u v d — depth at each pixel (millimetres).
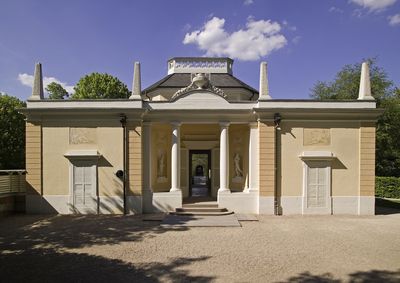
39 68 14727
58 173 14438
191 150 18828
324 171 14398
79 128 14492
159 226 11867
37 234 10562
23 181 15289
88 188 14406
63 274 6840
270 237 10250
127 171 14422
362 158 14359
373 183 14336
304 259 7977
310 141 14430
